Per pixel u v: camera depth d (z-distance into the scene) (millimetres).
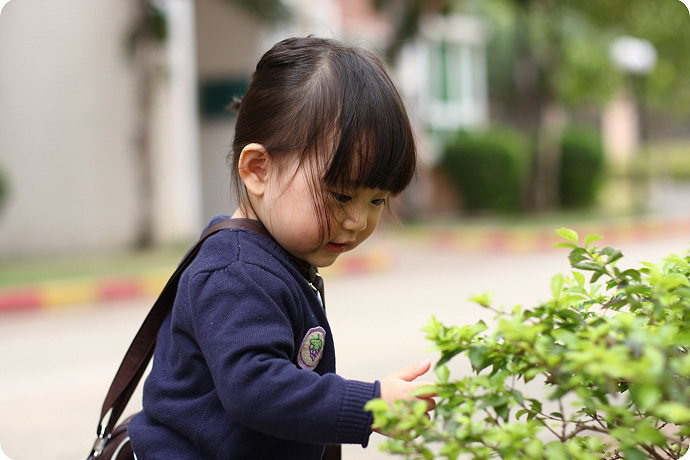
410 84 15273
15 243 11875
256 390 1363
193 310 1510
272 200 1616
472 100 18969
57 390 4543
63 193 11891
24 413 4078
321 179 1550
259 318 1453
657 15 15352
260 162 1642
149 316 1779
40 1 11773
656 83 18531
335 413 1326
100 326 6742
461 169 16484
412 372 1382
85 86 11789
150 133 11570
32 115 11922
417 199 15750
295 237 1593
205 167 13750
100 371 4996
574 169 17672
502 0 15398
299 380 1362
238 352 1398
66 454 3375
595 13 14914
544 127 16594
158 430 1611
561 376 1091
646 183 21281
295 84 1624
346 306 7219
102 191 11812
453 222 15281
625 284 1263
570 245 1346
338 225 1586
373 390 1339
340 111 1552
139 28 11094
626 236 13023
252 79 1758
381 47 14609
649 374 891
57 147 11883
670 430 1611
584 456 1075
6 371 5102
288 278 1570
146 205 11633
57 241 11891
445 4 14500
